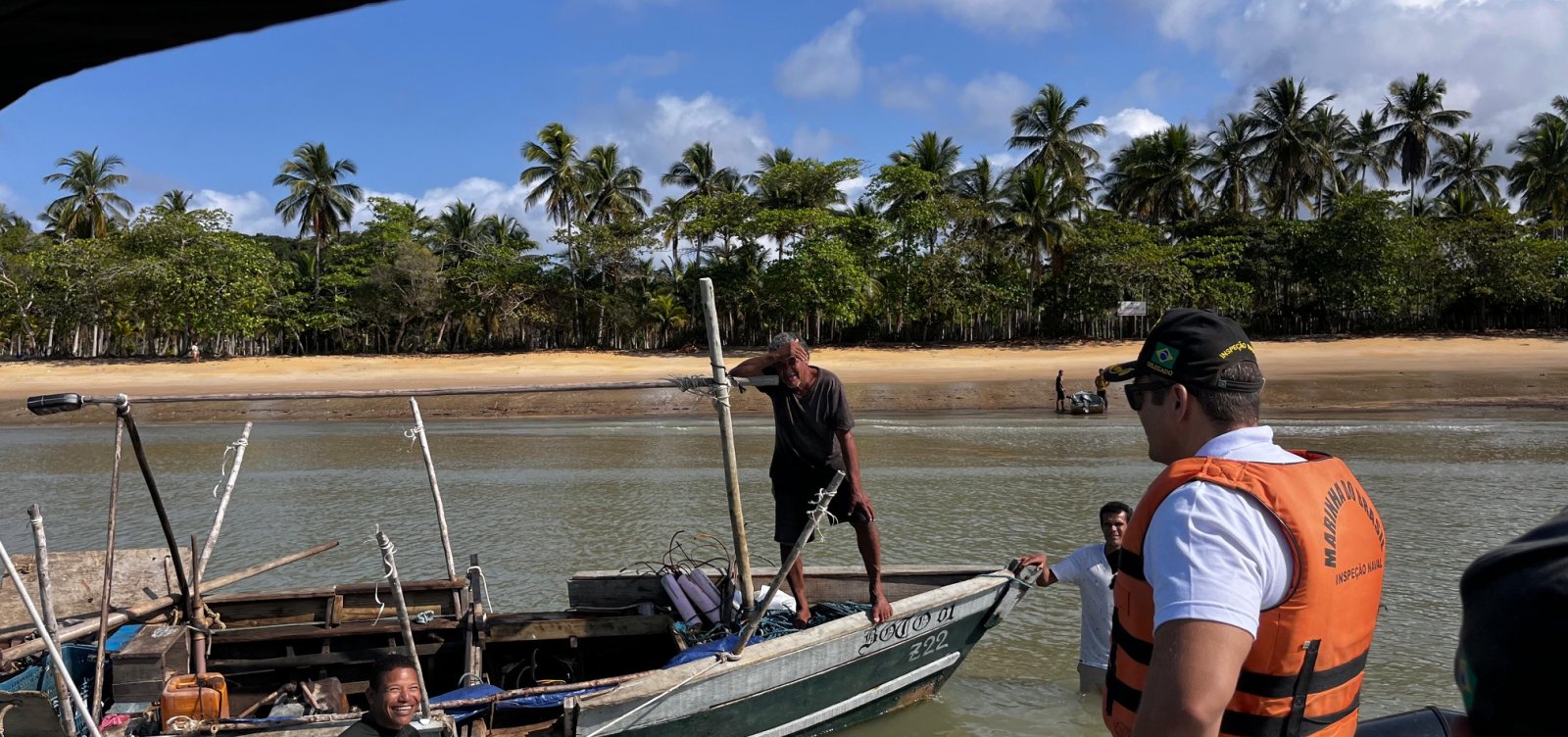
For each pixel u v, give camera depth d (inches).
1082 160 2444.6
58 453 875.4
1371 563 81.7
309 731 203.5
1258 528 73.9
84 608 282.5
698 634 264.1
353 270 2458.2
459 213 2655.0
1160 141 2381.9
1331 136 2422.5
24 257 2331.4
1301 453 94.0
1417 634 328.5
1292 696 75.2
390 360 2025.1
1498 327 2301.9
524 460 780.6
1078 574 276.5
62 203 2854.3
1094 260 2160.4
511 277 2282.2
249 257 2119.8
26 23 36.2
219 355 2269.9
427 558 461.1
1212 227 2336.4
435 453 832.9
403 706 189.9
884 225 2151.8
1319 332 2290.8
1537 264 2149.4
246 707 269.1
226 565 458.6
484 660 281.9
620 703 213.2
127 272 1972.2
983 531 495.5
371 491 641.0
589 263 2315.5
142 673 235.5
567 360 2044.8
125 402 256.2
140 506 604.7
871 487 627.5
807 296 2075.5
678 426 1032.2
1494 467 681.0
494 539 495.8
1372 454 746.2
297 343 2452.0
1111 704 87.6
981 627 282.8
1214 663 69.3
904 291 2177.7
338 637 277.7
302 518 556.1
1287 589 73.9
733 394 1392.7
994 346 2201.0
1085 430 956.0
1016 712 276.7
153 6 34.6
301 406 1334.9
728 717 231.5
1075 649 327.6
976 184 2393.0
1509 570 47.0
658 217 2326.5
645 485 646.5
